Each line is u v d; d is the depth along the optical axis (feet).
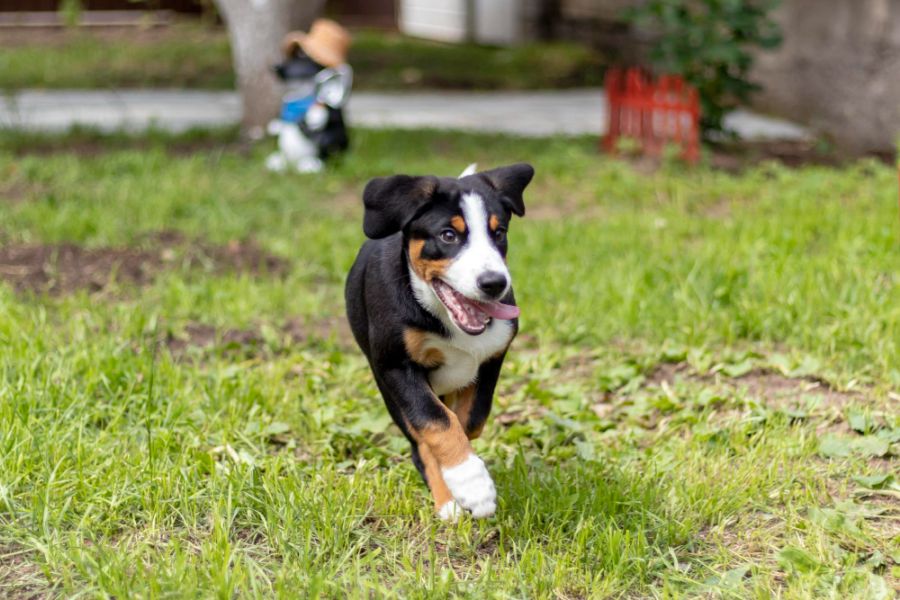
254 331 21.85
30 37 68.03
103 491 13.80
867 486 14.64
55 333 19.83
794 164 37.01
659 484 14.75
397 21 79.41
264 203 31.40
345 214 30.96
